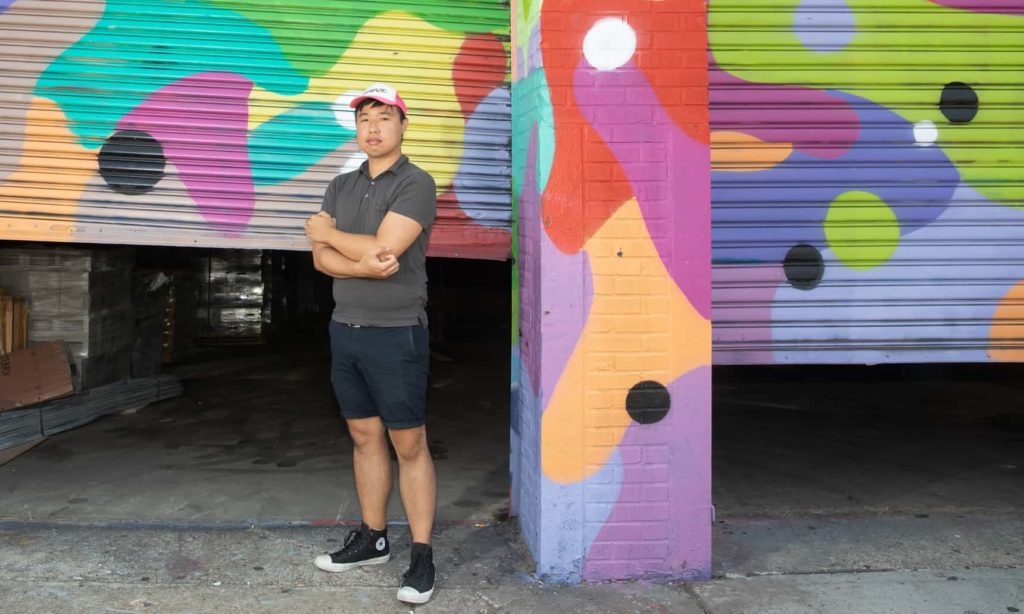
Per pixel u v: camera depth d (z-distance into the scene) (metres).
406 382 3.31
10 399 5.40
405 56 4.08
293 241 4.08
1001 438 6.04
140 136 4.00
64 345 5.68
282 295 12.16
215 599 3.30
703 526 3.56
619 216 3.47
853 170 4.04
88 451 5.31
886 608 3.32
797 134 4.02
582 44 3.44
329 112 4.06
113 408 6.27
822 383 7.98
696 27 3.47
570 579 3.52
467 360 9.25
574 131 3.44
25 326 5.70
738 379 8.14
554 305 3.46
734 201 4.03
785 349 4.07
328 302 12.64
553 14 3.42
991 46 4.04
